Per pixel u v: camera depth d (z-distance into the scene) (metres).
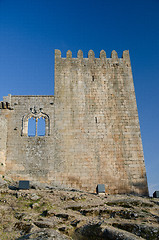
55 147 38.06
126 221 21.56
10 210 24.00
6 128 38.84
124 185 36.09
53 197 27.70
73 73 42.69
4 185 32.31
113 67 43.53
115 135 38.97
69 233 19.98
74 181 36.16
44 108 40.34
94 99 41.09
